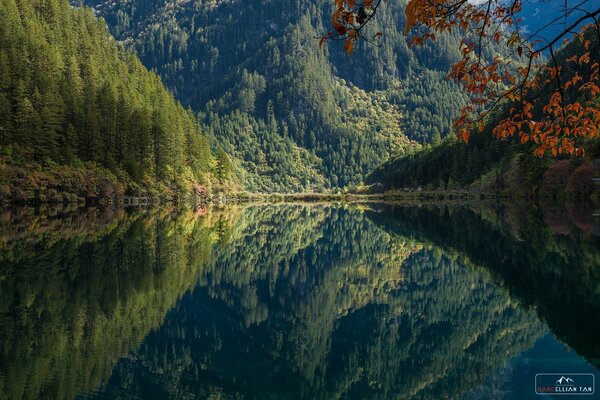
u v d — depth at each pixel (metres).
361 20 5.36
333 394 12.62
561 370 13.39
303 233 55.47
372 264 33.56
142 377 12.84
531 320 18.05
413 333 18.08
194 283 25.16
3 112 78.81
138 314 18.59
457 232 46.59
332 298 23.88
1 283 21.98
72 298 20.05
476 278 26.05
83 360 13.77
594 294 20.31
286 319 19.97
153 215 70.94
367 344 16.97
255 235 51.78
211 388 12.54
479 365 14.49
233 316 19.78
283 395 12.45
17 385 11.78
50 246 33.47
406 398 12.42
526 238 37.19
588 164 71.25
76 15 168.88
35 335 15.55
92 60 147.25
